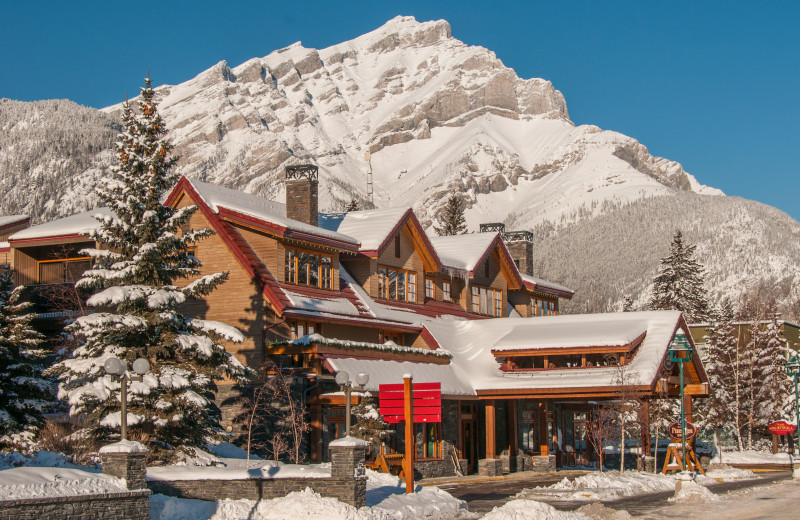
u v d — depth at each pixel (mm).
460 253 54312
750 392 66250
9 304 31672
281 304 37406
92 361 27594
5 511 17516
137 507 20328
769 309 80000
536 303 63469
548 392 42031
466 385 43438
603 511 25875
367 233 46000
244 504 23594
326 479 24172
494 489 35406
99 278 29312
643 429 43688
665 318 44594
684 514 26906
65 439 28391
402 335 46562
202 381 28859
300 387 35281
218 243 39312
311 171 45469
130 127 30453
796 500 30266
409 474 28062
